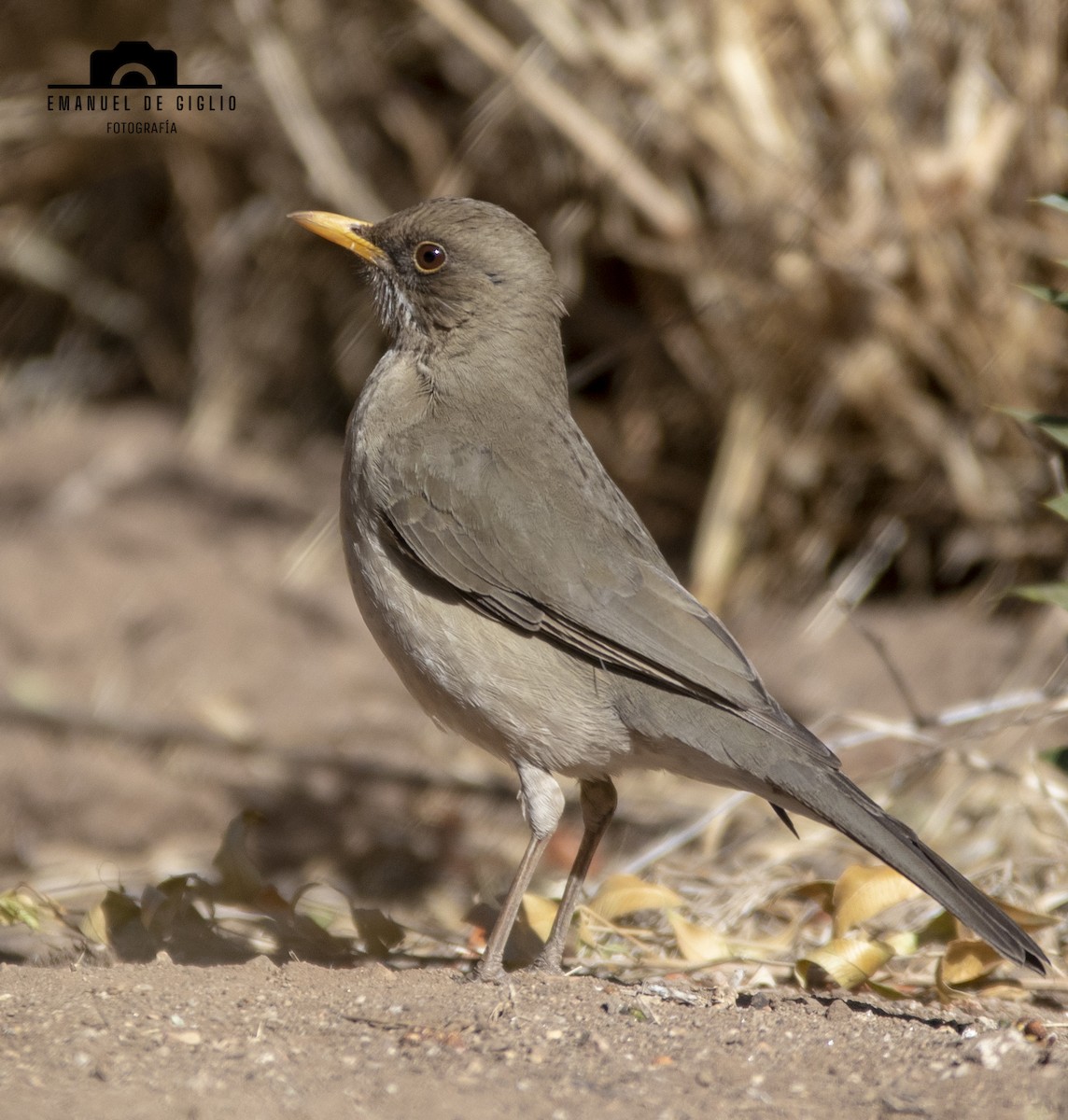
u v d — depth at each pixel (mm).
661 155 13609
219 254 16453
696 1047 6398
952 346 13109
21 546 15219
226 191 16297
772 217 13117
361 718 13547
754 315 13438
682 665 7480
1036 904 8516
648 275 14031
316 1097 5770
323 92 15203
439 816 12453
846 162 13000
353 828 12344
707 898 9023
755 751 7305
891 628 13469
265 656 14148
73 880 10883
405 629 7793
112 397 17516
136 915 8242
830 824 7113
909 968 8180
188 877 8234
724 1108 5766
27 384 17516
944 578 13883
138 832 12320
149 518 15688
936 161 12781
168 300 17203
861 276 12914
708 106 13289
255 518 15742
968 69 12898
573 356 14781
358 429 8188
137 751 13086
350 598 14875
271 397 16953
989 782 10758
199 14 15789
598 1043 6383
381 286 8602
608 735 7633
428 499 7816
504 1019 6656
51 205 16953
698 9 13398
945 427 13414
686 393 14406
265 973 7324
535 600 7633
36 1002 6707
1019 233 12891
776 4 13086
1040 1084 5965
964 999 7562
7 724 13195
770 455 13852
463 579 7688
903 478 13711
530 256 8461
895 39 13039
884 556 13875
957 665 12805
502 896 8547
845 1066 6207
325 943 8273
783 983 7949
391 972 7508
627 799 12297
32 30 16078
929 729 11359
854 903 7707
